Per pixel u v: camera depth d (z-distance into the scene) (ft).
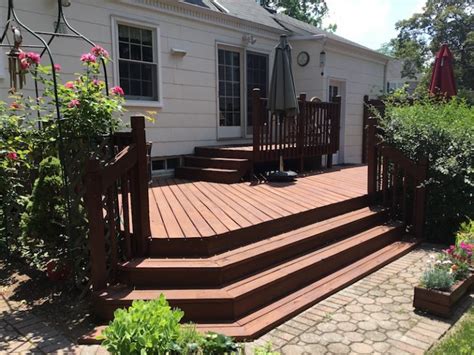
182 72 24.39
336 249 13.93
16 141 13.55
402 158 17.88
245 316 10.15
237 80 28.73
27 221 12.01
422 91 26.11
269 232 13.51
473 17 68.54
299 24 40.68
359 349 8.88
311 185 21.12
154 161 23.70
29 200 13.65
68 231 11.27
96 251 10.25
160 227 12.48
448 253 12.64
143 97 22.77
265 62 30.78
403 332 9.64
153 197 17.66
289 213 14.48
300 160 25.73
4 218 14.60
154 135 23.20
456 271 11.56
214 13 25.35
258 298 10.69
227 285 10.66
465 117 18.60
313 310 10.85
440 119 18.42
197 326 9.61
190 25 24.54
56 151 12.46
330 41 30.99
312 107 25.81
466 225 15.80
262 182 21.98
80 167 11.02
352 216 16.69
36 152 13.43
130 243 11.31
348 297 11.71
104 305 9.86
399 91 26.30
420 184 17.40
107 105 11.30
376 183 18.99
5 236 14.71
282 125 23.45
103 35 20.42
